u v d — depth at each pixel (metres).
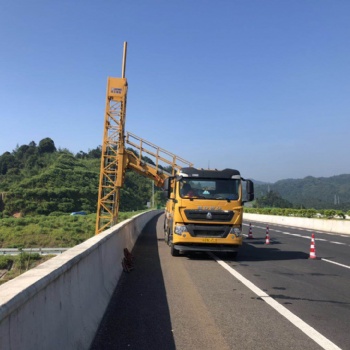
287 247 19.22
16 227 59.91
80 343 4.91
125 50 32.16
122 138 30.47
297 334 6.07
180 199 13.80
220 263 13.20
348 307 7.72
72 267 5.10
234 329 6.27
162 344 5.56
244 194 14.20
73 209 94.12
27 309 3.34
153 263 12.95
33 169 126.06
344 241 23.16
